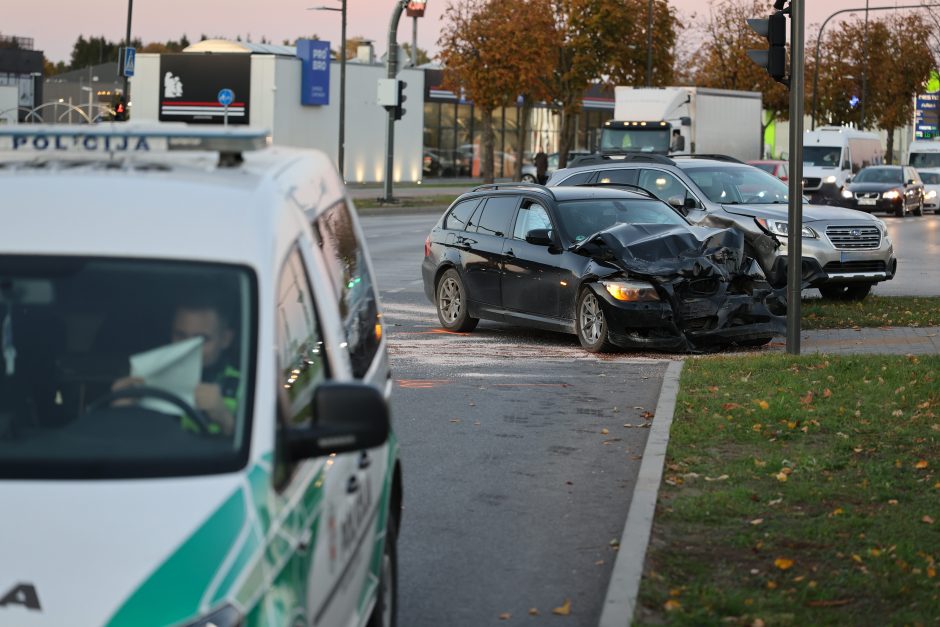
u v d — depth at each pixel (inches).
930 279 1161.4
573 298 711.1
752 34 3523.6
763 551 324.8
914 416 483.8
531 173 3324.3
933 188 2551.7
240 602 152.6
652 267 685.3
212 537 158.9
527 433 496.1
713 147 2111.2
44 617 149.9
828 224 933.8
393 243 1451.8
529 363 665.6
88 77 4281.5
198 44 3117.6
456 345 731.4
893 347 707.4
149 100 3125.0
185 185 201.3
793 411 490.9
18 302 188.1
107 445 175.5
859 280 943.7
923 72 3983.8
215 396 180.7
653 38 2908.5
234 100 3036.4
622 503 394.9
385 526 248.4
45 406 180.9
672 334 688.4
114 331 186.1
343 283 256.8
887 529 339.6
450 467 440.1
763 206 943.0
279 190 212.2
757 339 717.3
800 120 639.8
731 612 280.8
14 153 228.2
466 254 780.0
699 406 512.4
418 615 294.2
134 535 158.6
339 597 201.0
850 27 4018.2
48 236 191.3
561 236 727.7
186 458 173.3
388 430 188.7
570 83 2898.6
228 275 190.4
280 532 166.7
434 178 3631.9
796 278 648.4
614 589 292.0
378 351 279.9
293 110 3065.9
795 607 282.7
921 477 396.5
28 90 3993.6
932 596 287.9
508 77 2635.3
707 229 725.3
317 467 195.2
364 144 3292.3
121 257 190.7
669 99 2012.8
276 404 182.1
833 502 370.0
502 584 317.7
